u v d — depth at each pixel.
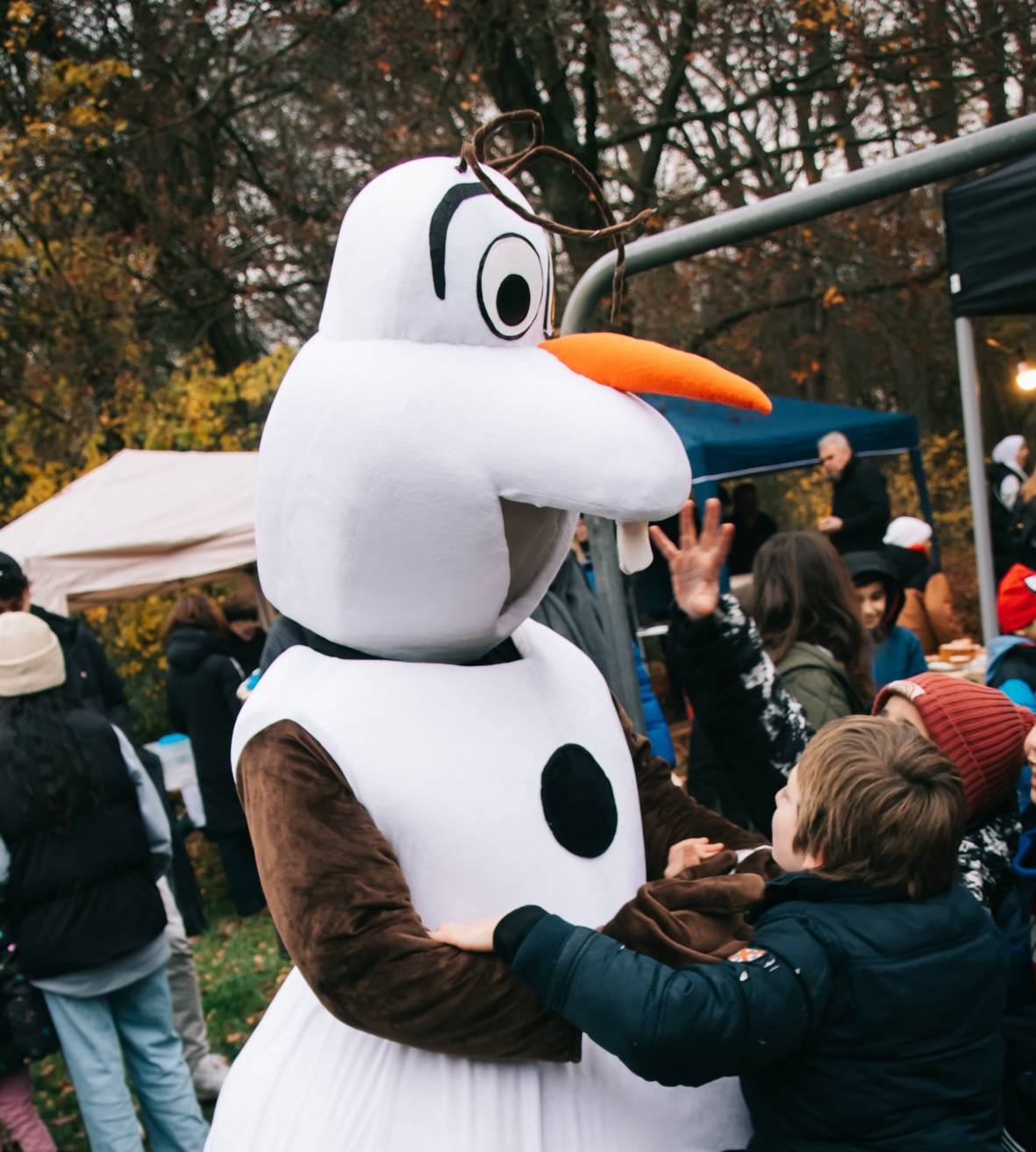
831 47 10.08
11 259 10.88
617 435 1.43
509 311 1.54
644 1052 1.34
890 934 1.46
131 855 3.20
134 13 10.81
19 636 3.17
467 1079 1.50
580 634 2.67
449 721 1.58
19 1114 3.44
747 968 1.41
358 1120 1.50
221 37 10.95
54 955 3.10
